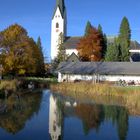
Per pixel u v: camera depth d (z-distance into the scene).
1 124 34.66
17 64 84.31
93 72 101.94
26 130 32.16
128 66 103.62
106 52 126.31
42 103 52.75
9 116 39.19
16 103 51.00
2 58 82.75
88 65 107.06
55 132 31.52
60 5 165.00
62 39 156.12
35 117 39.12
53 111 44.25
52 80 106.62
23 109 45.16
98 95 66.81
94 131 32.28
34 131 31.89
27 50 84.81
